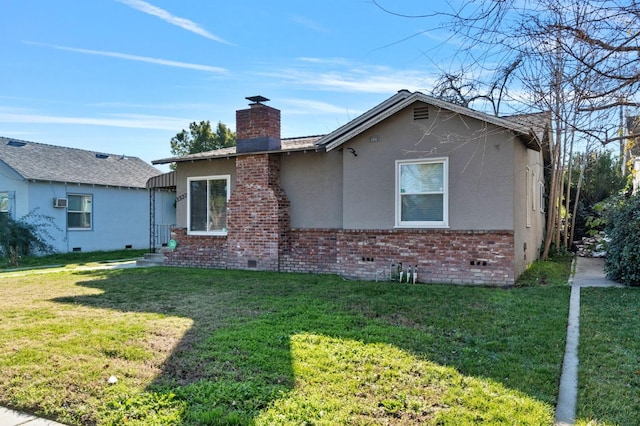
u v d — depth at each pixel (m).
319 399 3.75
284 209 12.07
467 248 9.42
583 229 17.19
